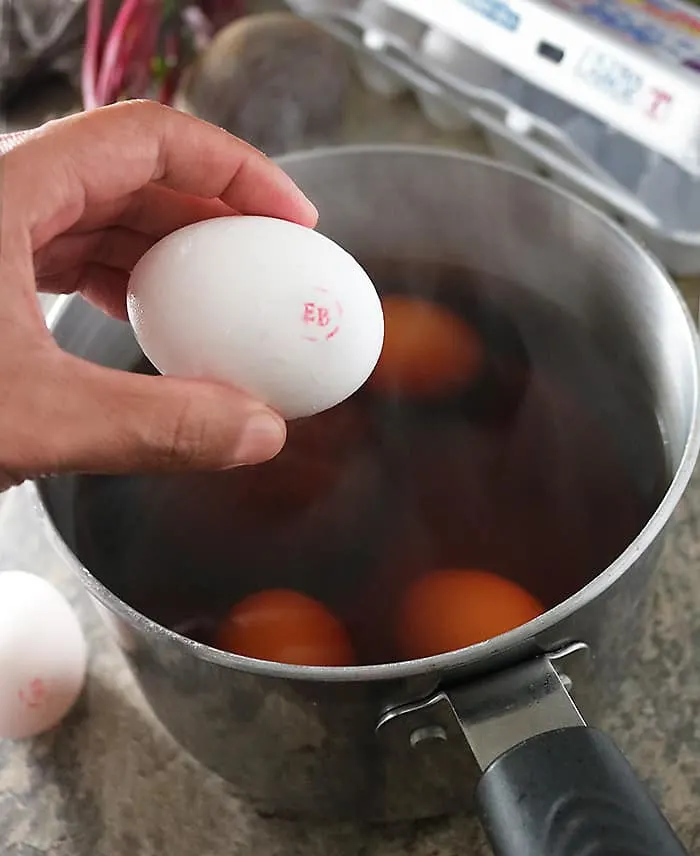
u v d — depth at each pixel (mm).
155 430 245
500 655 241
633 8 375
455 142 469
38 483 277
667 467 308
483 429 346
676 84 347
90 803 314
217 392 251
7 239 250
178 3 472
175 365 265
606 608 250
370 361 275
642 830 231
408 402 357
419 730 252
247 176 292
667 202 392
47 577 354
